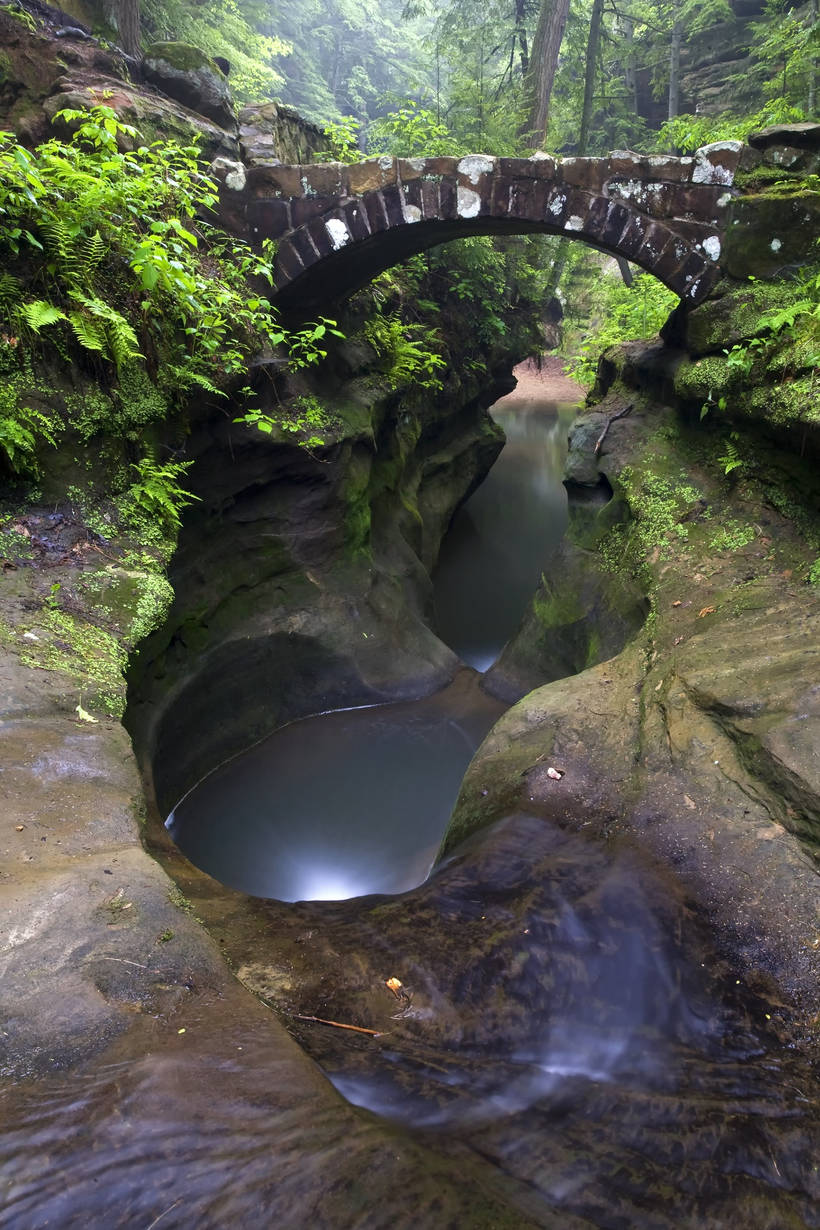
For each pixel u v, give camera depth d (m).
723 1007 2.68
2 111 5.88
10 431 4.05
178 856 3.68
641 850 3.56
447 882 3.41
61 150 4.75
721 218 6.56
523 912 3.09
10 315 4.29
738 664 4.39
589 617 7.12
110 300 4.92
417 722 7.32
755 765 3.65
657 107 22.34
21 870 2.24
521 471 17.66
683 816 3.65
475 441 13.09
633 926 3.04
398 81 33.59
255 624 6.85
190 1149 1.44
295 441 6.79
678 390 6.90
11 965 1.85
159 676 5.49
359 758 6.84
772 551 5.53
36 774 2.78
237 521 6.80
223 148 6.86
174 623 5.77
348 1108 1.65
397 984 2.60
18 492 4.32
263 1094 1.61
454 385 11.40
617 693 4.97
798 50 11.09
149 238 4.71
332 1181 1.43
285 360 6.88
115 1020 1.76
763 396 5.70
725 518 6.10
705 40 20.17
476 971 2.72
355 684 7.37
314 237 6.76
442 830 5.96
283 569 7.14
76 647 3.71
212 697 6.38
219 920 2.98
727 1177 1.85
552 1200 1.62
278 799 6.34
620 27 21.28
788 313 5.62
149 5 12.12
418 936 2.92
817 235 6.30
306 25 30.66
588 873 3.41
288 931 2.94
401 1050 2.27
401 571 8.81
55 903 2.08
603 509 7.73
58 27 6.61
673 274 6.74
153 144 5.60
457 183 6.64
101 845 2.48
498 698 7.72
